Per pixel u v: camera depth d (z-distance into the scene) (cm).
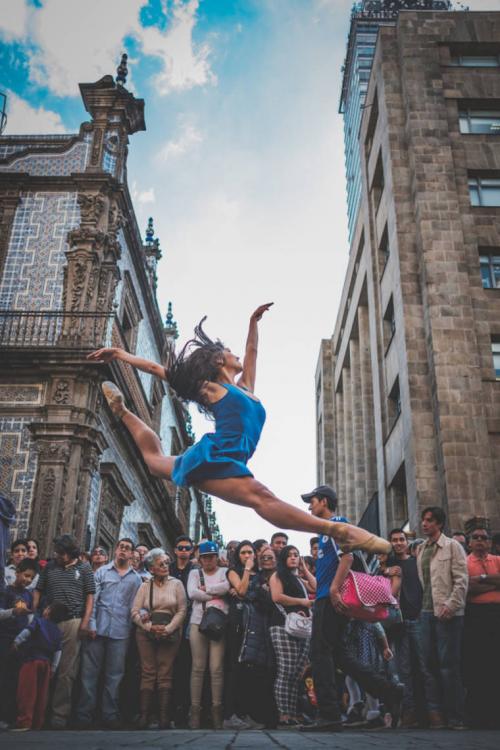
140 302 2512
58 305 1884
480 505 1875
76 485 1653
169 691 780
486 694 704
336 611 580
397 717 582
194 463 322
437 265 2159
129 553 870
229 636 790
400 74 2542
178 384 347
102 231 1967
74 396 1720
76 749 248
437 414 1991
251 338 398
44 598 808
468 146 2364
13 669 711
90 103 2152
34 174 2073
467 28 2525
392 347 2392
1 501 744
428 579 723
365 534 305
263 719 772
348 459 3728
